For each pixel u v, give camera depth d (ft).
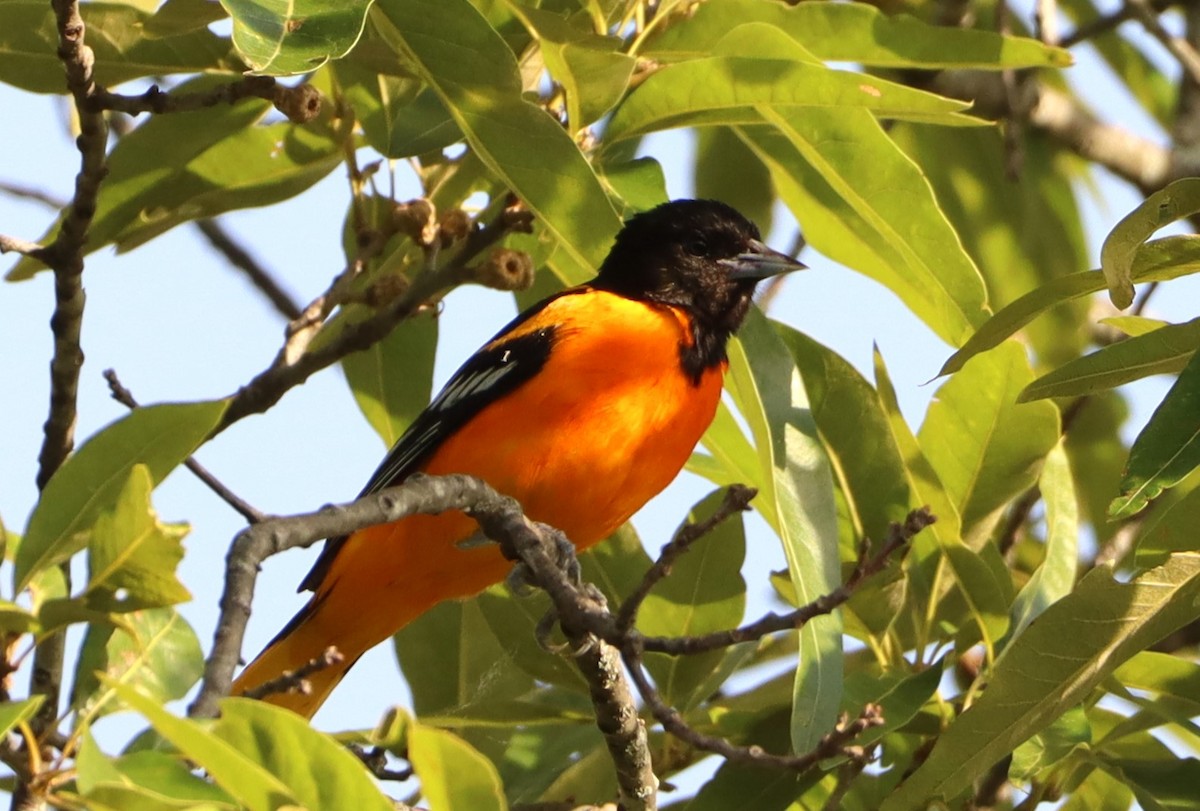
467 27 27.22
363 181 33.81
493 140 28.04
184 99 27.09
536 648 33.04
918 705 28.78
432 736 16.84
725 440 35.12
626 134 31.73
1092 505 45.60
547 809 30.83
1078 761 30.60
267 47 21.49
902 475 33.01
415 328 36.96
